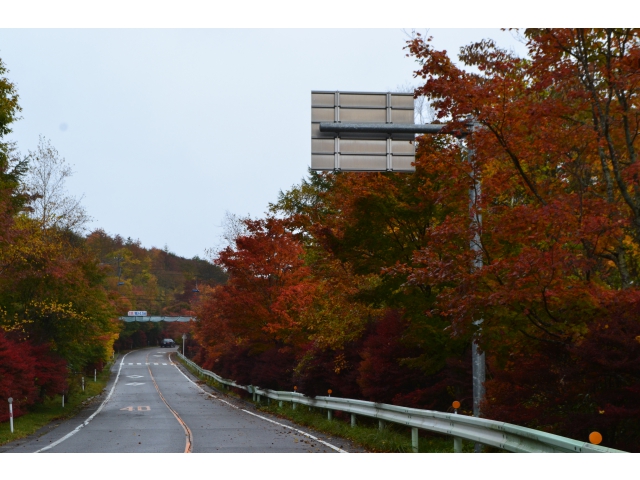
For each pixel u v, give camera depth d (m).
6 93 23.00
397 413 15.72
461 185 11.72
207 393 50.09
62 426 23.81
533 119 10.27
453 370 16.11
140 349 134.12
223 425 22.70
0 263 26.27
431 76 11.21
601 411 8.72
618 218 10.01
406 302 16.23
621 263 10.55
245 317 33.38
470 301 9.98
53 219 31.80
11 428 20.31
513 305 10.05
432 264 11.16
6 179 28.55
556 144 10.53
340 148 13.06
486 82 11.05
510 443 9.80
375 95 13.32
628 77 9.58
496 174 11.28
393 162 13.06
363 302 16.98
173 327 119.94
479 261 11.12
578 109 10.21
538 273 9.67
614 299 9.47
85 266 34.06
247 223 34.53
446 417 12.52
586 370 9.29
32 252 28.12
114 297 45.69
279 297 31.66
